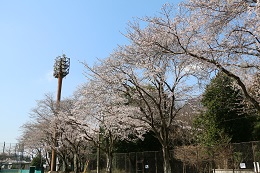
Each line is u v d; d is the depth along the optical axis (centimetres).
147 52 1083
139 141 2691
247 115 1906
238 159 1591
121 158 2683
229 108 1812
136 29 1266
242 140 1898
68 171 3269
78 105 1925
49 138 3219
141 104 1525
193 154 1812
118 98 1600
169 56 1031
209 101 1953
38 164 5019
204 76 1138
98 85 1505
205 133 2084
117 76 1407
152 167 2286
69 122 2159
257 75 1139
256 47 773
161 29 997
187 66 1124
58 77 4066
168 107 1522
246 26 763
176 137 2394
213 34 801
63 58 4066
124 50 1358
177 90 1500
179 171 2016
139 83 1434
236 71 983
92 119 1877
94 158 3325
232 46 786
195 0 790
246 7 711
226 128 1923
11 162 5100
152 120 1357
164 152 1334
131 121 1658
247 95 834
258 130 1858
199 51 839
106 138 2050
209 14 782
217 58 832
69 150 3247
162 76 1305
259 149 1517
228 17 755
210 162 1719
